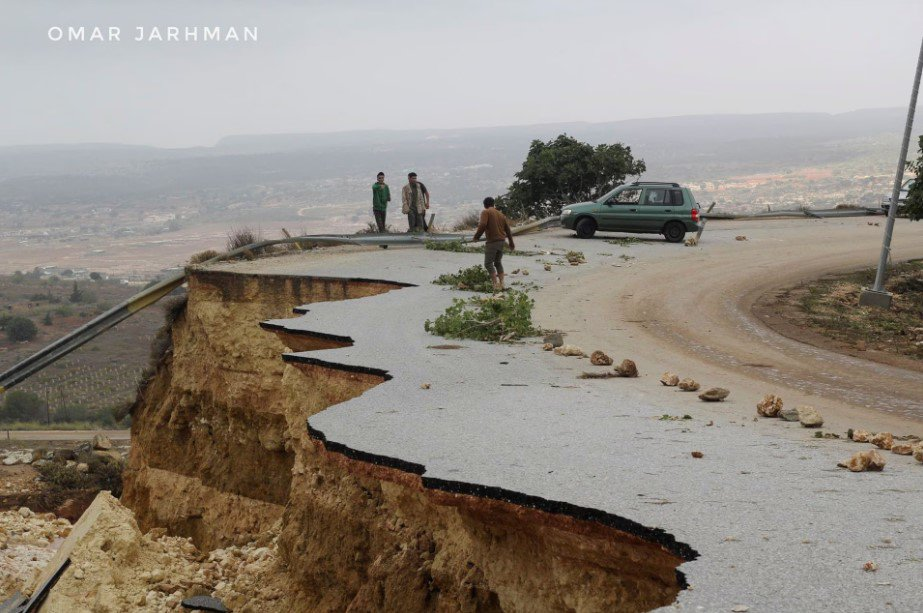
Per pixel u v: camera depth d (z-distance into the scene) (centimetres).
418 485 861
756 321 1909
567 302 2059
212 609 1317
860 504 744
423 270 2447
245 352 2314
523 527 795
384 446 934
